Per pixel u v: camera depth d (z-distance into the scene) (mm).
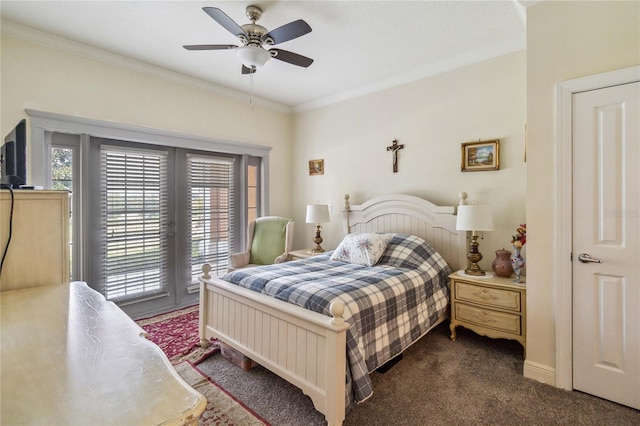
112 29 2562
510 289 2367
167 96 3424
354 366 1666
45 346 886
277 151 4609
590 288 1916
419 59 3131
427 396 1938
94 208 3037
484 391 1985
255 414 1778
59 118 2721
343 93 4066
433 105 3303
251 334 2105
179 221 3639
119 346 892
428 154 3348
